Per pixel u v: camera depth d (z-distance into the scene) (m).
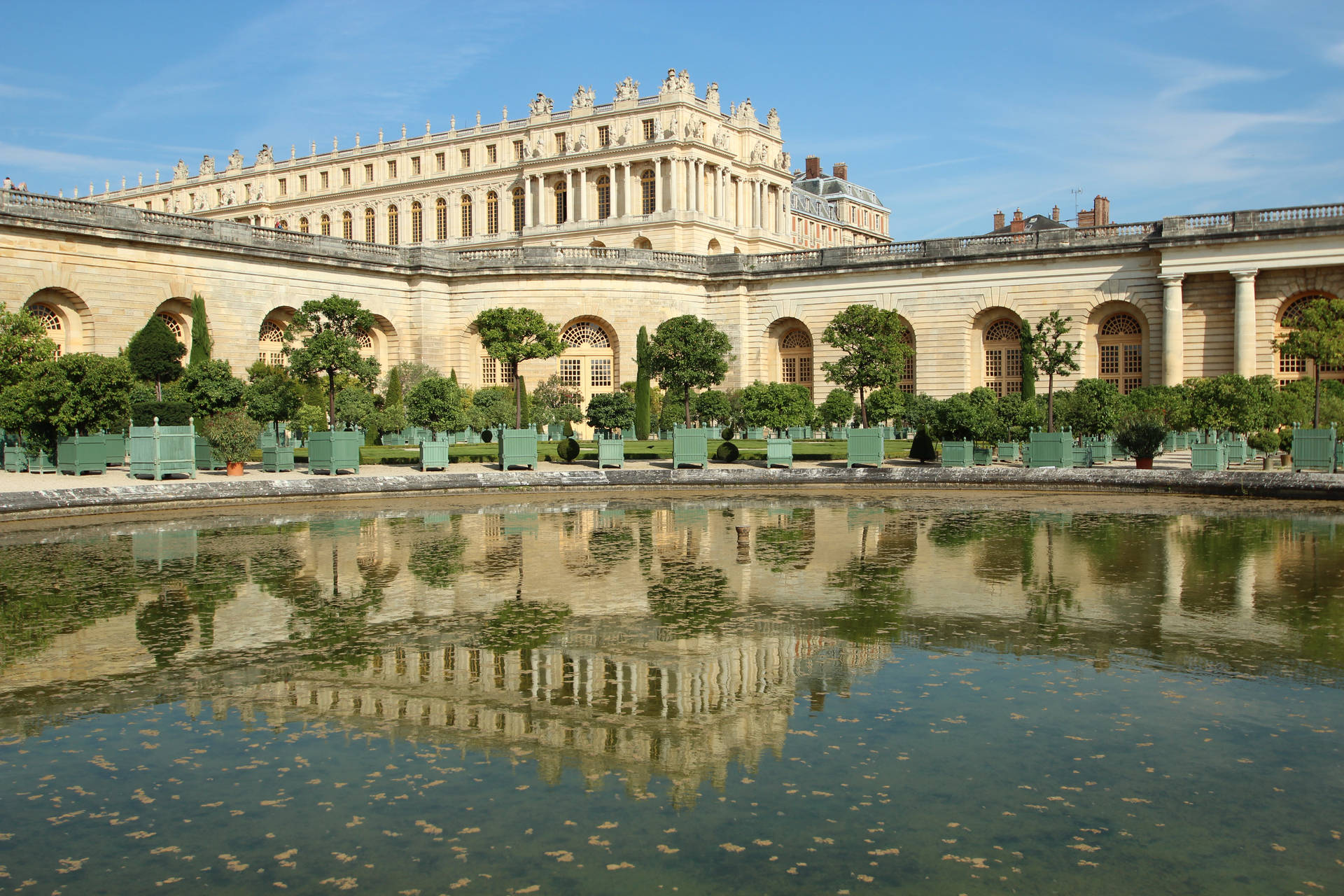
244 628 14.46
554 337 54.25
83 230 46.56
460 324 62.31
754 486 34.19
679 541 22.14
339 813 8.70
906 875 7.70
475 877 7.69
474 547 21.34
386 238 101.88
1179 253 51.88
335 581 17.70
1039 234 56.28
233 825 8.51
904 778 9.32
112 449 36.41
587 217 90.00
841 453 43.47
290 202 108.06
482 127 96.12
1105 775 9.34
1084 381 44.03
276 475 35.34
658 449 47.41
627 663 12.77
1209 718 10.67
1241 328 50.66
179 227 50.47
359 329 47.78
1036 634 13.95
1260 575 17.78
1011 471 33.47
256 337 53.97
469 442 52.97
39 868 7.81
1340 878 7.62
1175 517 25.69
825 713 10.95
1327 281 49.78
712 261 65.06
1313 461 32.38
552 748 10.06
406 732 10.48
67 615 15.20
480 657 13.02
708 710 11.05
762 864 7.86
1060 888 7.49
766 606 15.67
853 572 18.34
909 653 13.09
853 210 127.25
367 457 41.91
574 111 90.75
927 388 59.41
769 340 64.44
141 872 7.76
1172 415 43.22
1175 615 14.92
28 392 33.53
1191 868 7.76
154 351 45.28
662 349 51.41
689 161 86.31
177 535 23.28
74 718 10.89
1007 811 8.69
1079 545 21.16
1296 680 11.83
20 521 25.38
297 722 10.77
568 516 26.88
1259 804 8.76
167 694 11.65
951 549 20.83
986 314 58.19
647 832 8.36
